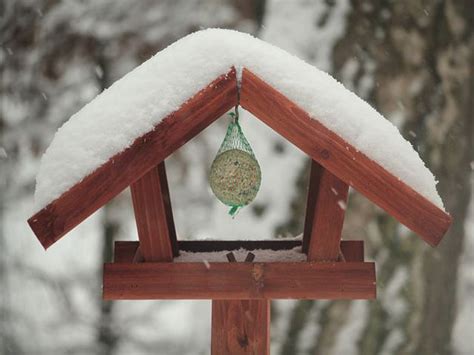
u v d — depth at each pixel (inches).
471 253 335.9
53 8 274.5
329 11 198.1
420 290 201.8
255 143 195.8
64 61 274.2
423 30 201.3
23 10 275.0
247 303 124.0
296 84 106.3
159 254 117.3
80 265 329.7
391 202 106.9
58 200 104.0
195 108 105.0
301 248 138.8
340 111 107.0
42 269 311.3
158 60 109.7
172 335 307.9
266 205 192.2
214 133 277.4
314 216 118.7
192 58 106.4
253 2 264.2
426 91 201.2
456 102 204.2
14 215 303.9
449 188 206.4
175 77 106.3
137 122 105.5
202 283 115.6
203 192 282.7
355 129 106.8
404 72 199.3
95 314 309.7
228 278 115.5
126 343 302.8
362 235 199.6
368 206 199.6
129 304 312.8
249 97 105.5
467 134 207.6
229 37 107.7
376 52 198.2
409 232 201.3
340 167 106.8
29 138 281.1
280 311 199.0
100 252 307.7
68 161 105.7
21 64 275.4
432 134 202.4
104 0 274.5
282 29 197.5
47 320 305.4
